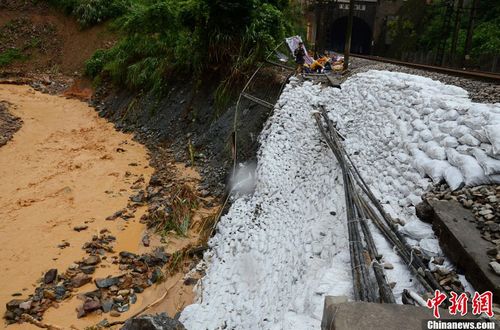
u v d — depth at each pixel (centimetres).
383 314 286
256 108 1140
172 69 1572
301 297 439
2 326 608
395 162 598
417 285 387
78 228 868
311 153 824
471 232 397
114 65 1909
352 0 1173
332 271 438
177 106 1458
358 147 727
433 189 505
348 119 840
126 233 870
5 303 654
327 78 1111
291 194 780
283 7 1678
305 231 614
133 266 758
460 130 536
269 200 817
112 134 1529
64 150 1339
